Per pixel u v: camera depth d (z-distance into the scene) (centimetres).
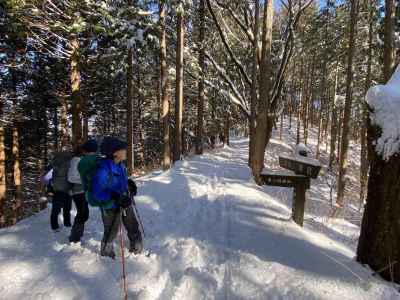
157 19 1767
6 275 422
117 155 459
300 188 580
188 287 376
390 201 366
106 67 1909
